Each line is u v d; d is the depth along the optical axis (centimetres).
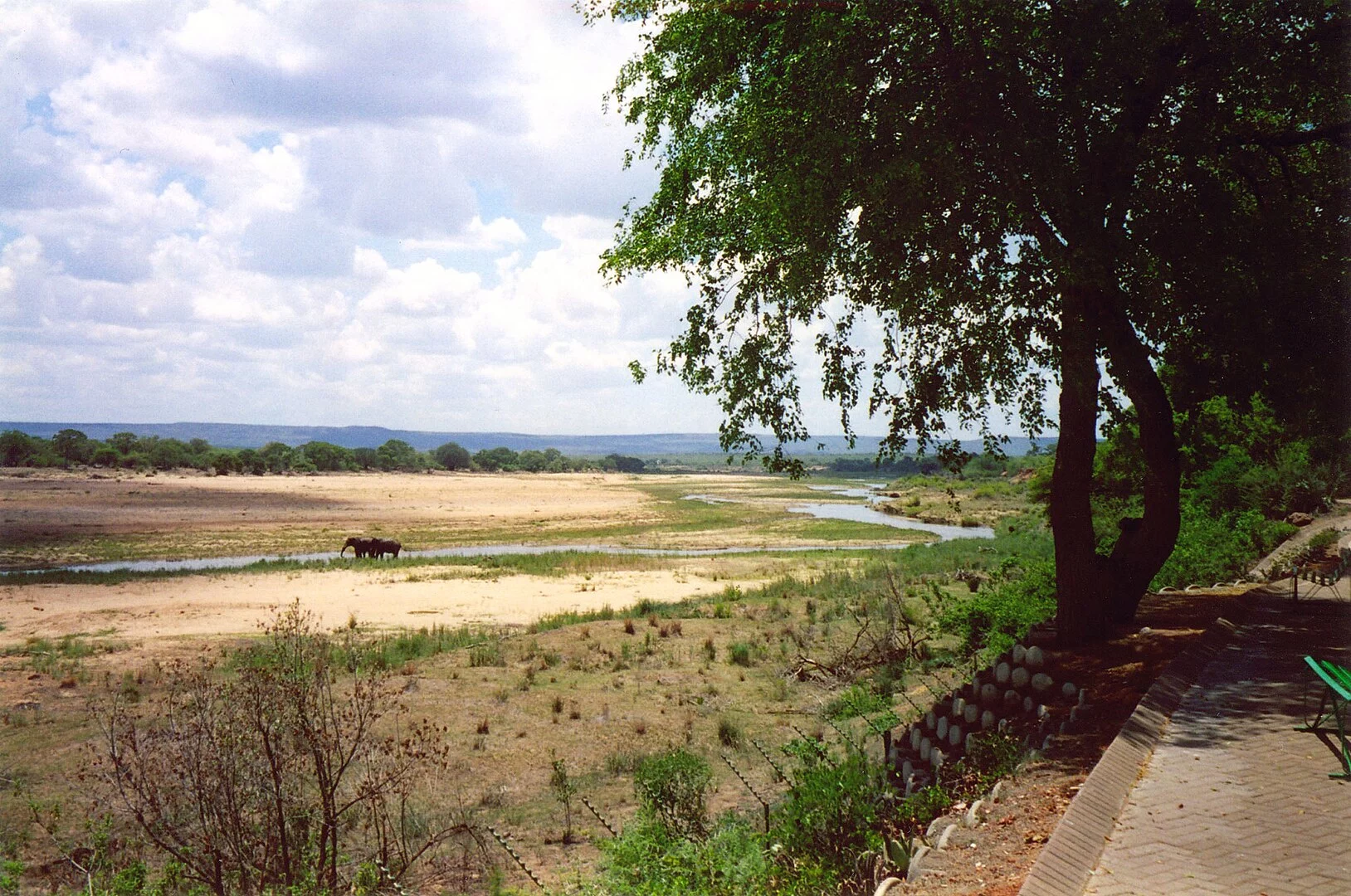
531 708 1775
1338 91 1205
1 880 1023
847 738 1253
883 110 991
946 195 998
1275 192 1348
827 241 1055
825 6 1020
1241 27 1134
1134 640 1193
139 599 3328
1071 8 1058
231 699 1020
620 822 1208
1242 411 1366
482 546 5972
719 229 1207
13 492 9294
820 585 3422
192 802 989
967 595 2817
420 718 1681
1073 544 1231
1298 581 1752
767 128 1082
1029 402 1099
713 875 762
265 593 3488
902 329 1105
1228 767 701
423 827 1154
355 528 6831
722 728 1594
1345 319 1166
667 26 1188
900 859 605
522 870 1046
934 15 1009
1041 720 955
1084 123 1062
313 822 1023
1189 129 1120
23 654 2303
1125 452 1466
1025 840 599
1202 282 1134
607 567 4378
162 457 16038
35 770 1417
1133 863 538
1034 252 1020
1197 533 2222
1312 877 509
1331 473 3231
